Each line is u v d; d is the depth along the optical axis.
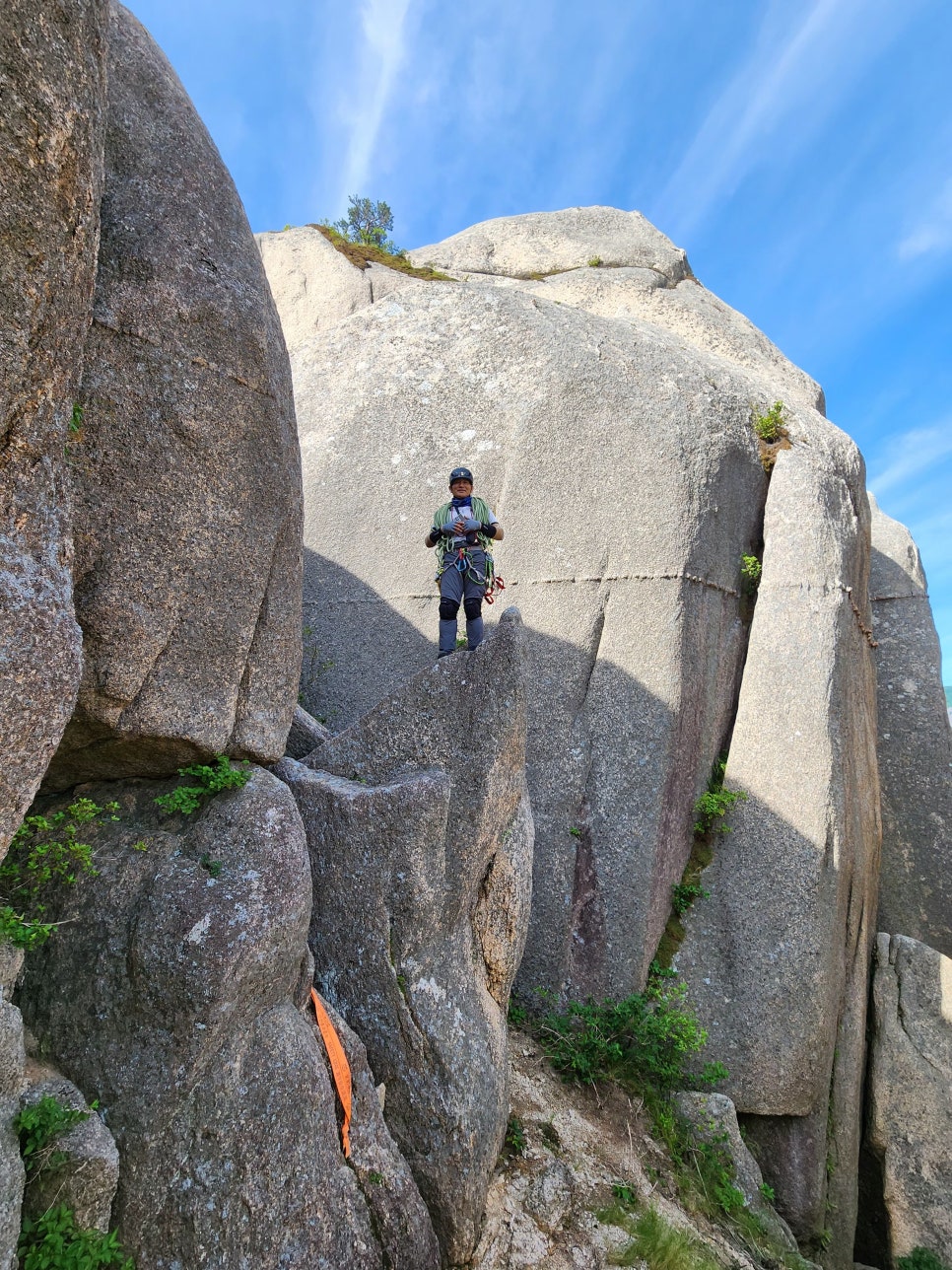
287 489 4.70
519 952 5.14
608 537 7.45
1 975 3.01
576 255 11.04
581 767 6.89
